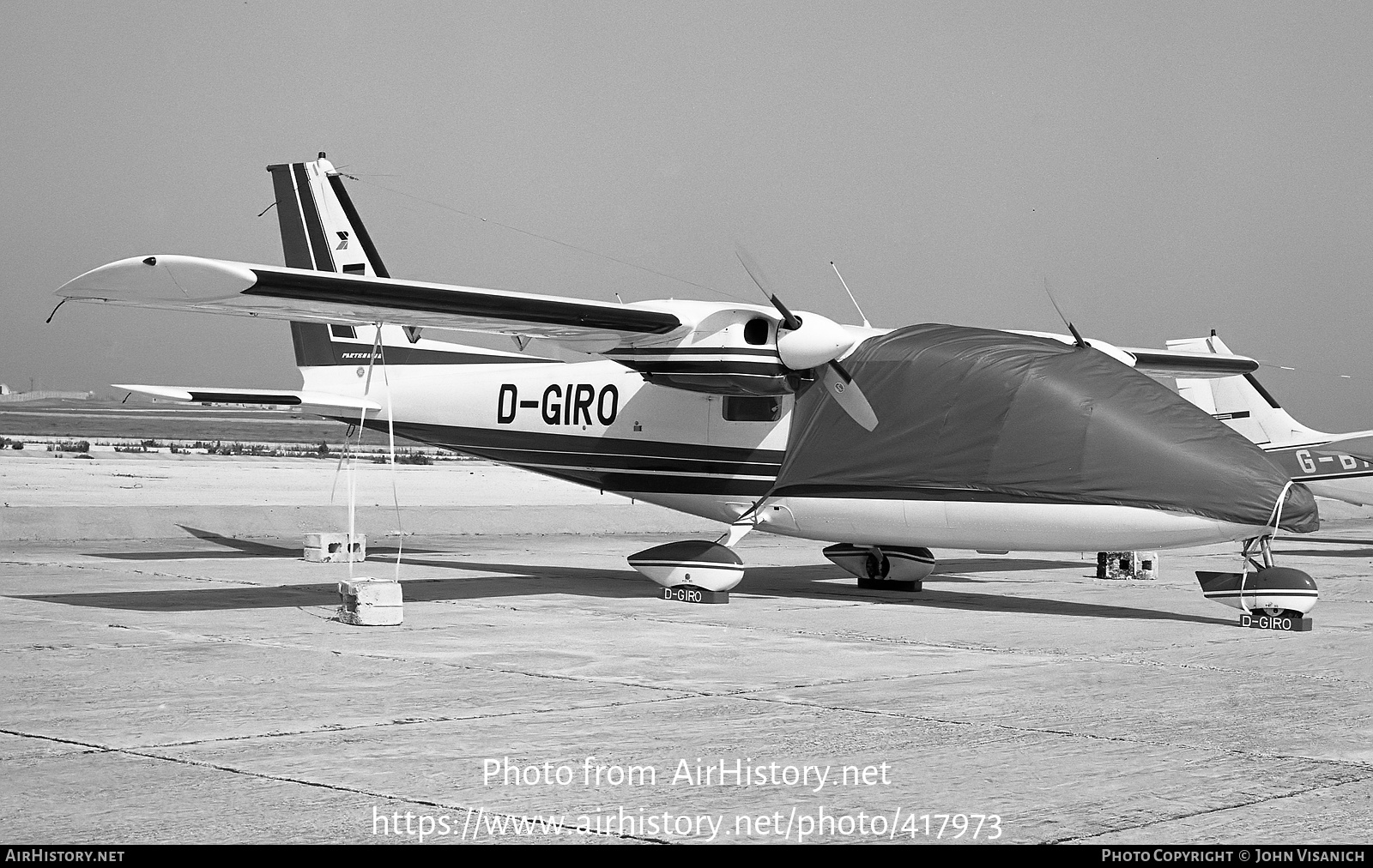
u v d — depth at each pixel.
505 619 17.80
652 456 22.50
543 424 23.78
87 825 7.58
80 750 9.48
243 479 58.34
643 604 20.00
